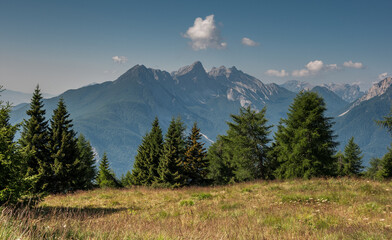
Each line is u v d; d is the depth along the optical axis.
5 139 9.63
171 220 7.98
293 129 28.45
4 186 8.83
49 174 25.48
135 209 13.52
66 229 4.01
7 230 3.15
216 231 5.41
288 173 27.48
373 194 12.14
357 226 6.29
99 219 6.04
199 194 17.25
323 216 7.96
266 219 7.81
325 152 26.34
